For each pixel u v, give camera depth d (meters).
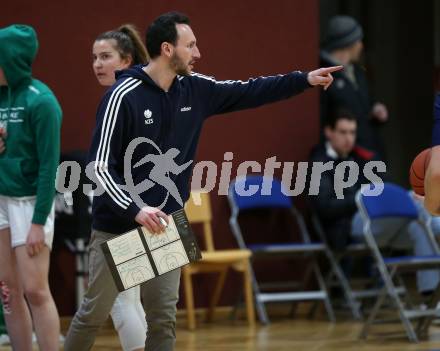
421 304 17.78
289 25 18.58
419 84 24.70
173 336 9.49
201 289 18.03
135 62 11.36
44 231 10.47
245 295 17.33
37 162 10.67
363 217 15.80
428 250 16.59
